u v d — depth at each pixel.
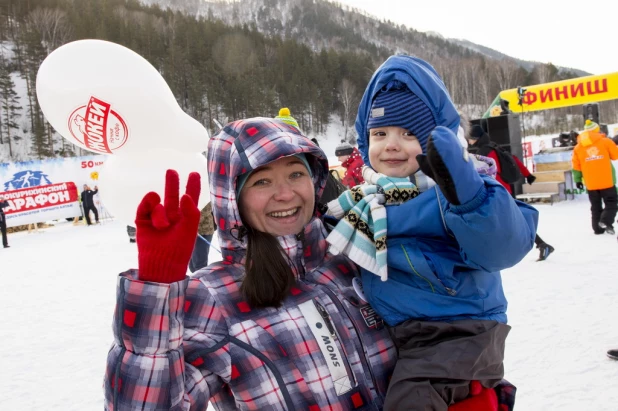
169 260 1.02
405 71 1.47
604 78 14.71
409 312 1.30
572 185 11.85
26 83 52.84
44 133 46.69
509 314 4.12
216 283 1.22
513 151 11.41
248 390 1.13
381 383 1.29
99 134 2.00
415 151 1.47
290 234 1.29
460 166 1.09
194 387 1.07
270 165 1.25
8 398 3.25
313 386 1.16
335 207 1.46
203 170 2.26
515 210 1.17
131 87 1.97
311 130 56.41
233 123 1.32
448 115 1.49
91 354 4.02
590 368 3.01
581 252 6.16
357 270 1.45
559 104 15.55
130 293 1.01
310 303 1.25
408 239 1.33
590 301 4.23
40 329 4.82
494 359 1.27
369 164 1.66
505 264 1.19
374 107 1.52
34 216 16.77
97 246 11.36
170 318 1.01
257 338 1.16
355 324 1.30
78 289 6.67
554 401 2.68
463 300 1.29
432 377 1.21
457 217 1.14
